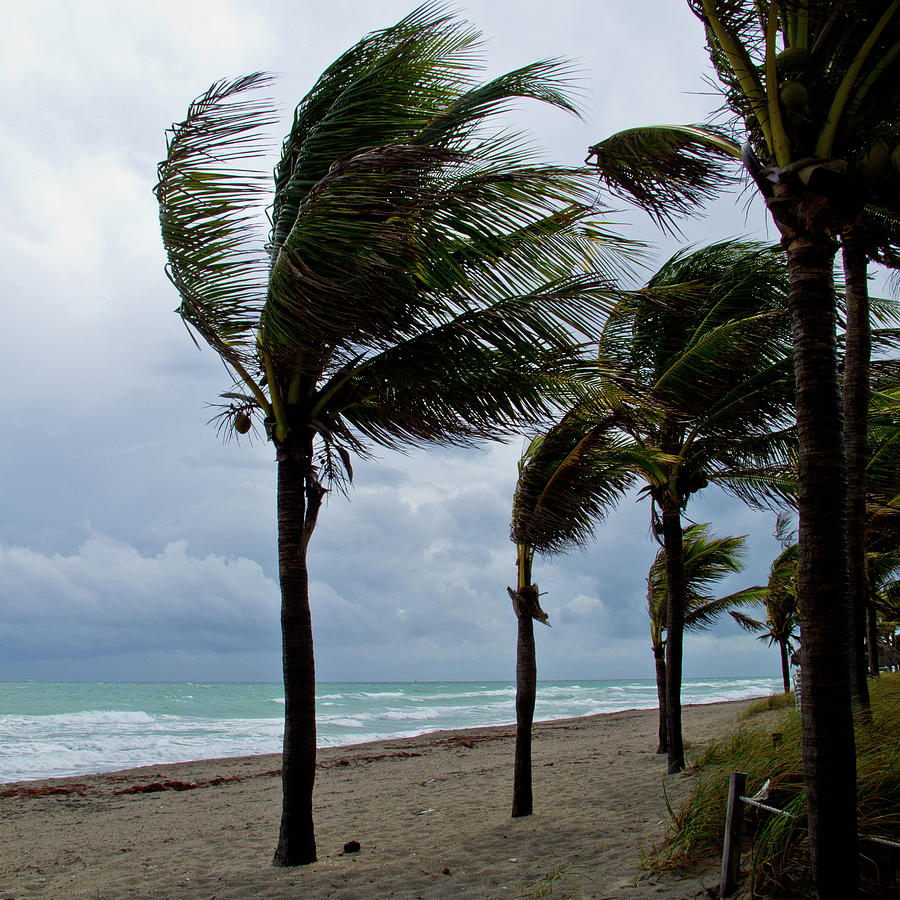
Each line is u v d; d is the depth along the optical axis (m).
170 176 5.16
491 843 6.16
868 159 3.35
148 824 9.71
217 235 5.25
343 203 4.76
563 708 47.62
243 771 16.14
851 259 7.35
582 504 7.63
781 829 3.75
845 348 7.32
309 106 6.14
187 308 5.73
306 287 4.86
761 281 8.90
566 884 4.59
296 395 6.13
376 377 5.91
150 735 26.72
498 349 5.61
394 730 31.78
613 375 5.82
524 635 7.69
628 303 5.68
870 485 10.95
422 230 4.99
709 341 8.17
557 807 7.63
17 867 7.28
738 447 9.23
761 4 3.52
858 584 7.04
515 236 5.12
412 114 5.84
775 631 22.73
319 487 6.30
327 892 5.06
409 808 9.10
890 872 3.42
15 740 24.33
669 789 7.33
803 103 3.26
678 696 9.34
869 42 3.09
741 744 7.06
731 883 3.80
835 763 2.91
